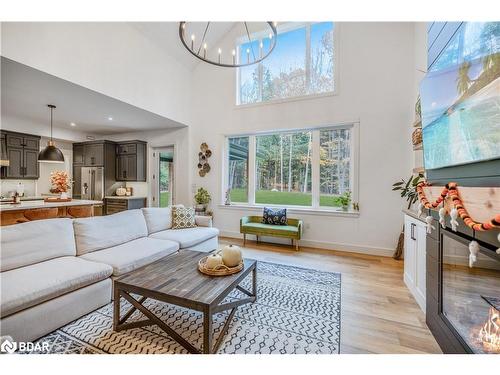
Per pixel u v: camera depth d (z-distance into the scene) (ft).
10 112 14.44
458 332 4.69
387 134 12.43
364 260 11.58
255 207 15.81
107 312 6.59
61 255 7.30
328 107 13.73
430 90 5.52
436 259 5.57
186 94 17.34
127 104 12.73
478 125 3.67
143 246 8.82
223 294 5.29
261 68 16.06
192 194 17.88
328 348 5.31
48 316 5.51
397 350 5.25
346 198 13.43
